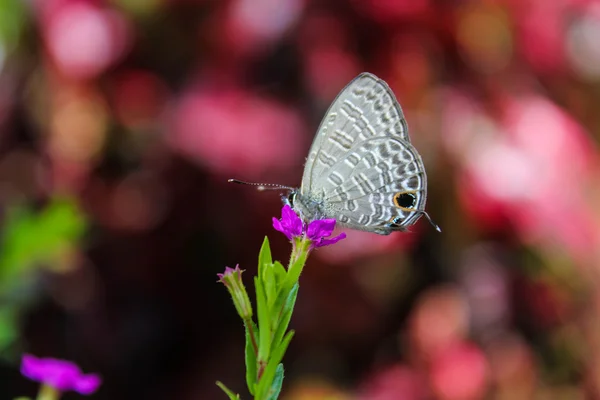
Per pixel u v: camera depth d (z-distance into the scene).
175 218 0.42
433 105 0.42
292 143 0.41
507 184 0.42
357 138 0.38
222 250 0.42
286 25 0.42
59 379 0.37
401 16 0.42
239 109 0.42
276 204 0.41
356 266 0.42
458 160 0.42
